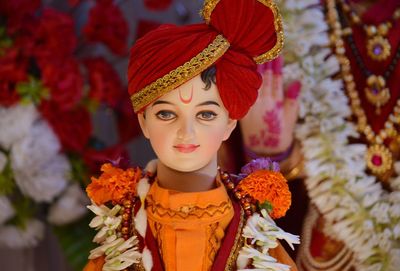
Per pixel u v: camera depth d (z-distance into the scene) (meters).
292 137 1.27
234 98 0.95
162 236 0.97
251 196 1.00
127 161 1.04
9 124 1.29
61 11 1.45
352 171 1.25
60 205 1.35
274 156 1.27
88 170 1.36
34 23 1.32
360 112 1.27
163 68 0.93
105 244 0.99
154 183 1.00
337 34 1.29
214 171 1.00
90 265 1.01
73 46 1.34
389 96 1.26
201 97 0.94
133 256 0.98
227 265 0.97
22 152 1.29
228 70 0.94
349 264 1.26
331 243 1.26
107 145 1.50
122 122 1.46
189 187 0.98
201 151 0.96
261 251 0.99
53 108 1.32
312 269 1.26
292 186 1.28
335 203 1.25
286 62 1.28
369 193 1.26
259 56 0.98
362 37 1.28
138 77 0.94
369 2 1.31
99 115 1.56
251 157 1.27
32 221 1.35
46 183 1.32
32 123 1.30
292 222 1.27
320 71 1.29
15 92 1.29
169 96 0.94
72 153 1.35
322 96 1.27
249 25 0.95
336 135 1.26
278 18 0.96
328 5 1.30
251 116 1.26
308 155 1.26
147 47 0.94
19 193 1.33
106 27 1.38
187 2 1.68
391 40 1.28
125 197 1.01
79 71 1.34
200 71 0.93
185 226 0.96
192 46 0.93
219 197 0.98
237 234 0.98
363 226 1.25
